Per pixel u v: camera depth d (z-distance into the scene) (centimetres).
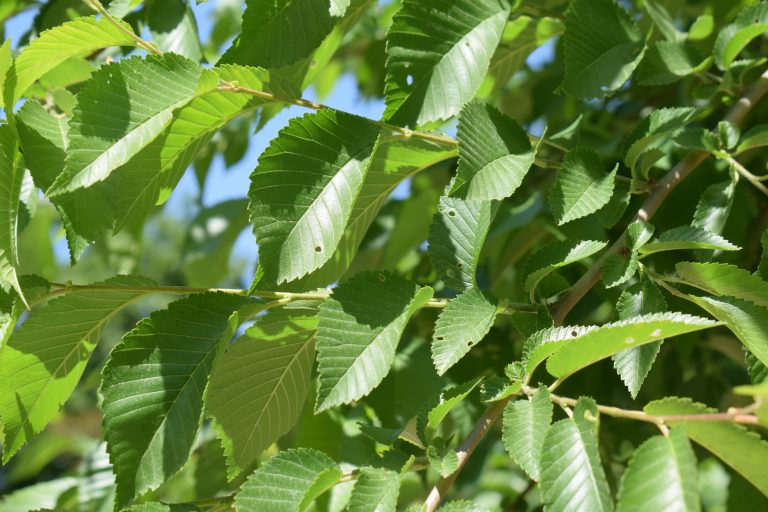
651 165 100
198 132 90
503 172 89
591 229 111
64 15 114
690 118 98
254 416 93
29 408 91
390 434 90
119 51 116
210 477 119
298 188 87
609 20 101
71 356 91
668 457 77
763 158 116
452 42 92
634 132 100
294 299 91
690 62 106
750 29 102
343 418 113
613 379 120
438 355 88
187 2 107
